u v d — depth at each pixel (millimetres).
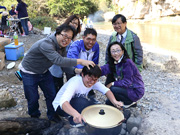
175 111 3574
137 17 24297
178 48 10203
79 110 2781
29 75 2684
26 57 2629
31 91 2725
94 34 2998
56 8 22812
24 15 9031
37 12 21375
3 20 9250
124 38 3367
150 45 10969
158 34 14578
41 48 2441
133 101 3176
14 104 3455
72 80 2639
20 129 2564
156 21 22172
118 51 2938
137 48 3346
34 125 2650
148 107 3682
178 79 5512
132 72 3035
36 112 2943
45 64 2652
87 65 2471
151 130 2949
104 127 2141
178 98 4156
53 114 2979
